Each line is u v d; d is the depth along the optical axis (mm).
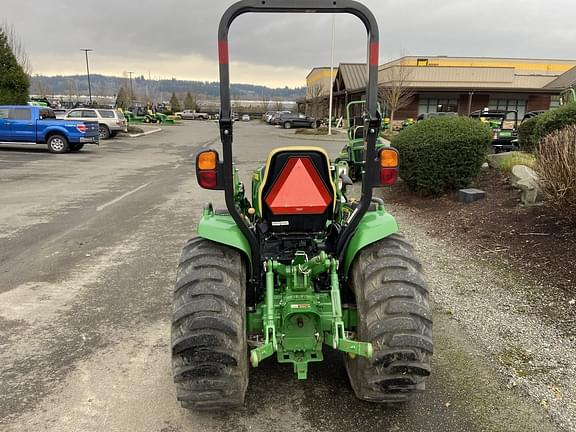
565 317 4266
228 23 2676
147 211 9039
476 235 6598
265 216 3014
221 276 2795
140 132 33125
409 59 45250
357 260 3012
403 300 2740
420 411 3092
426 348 2691
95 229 7652
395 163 2910
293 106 88000
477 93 38938
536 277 5078
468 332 4094
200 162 2850
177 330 2676
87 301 4844
